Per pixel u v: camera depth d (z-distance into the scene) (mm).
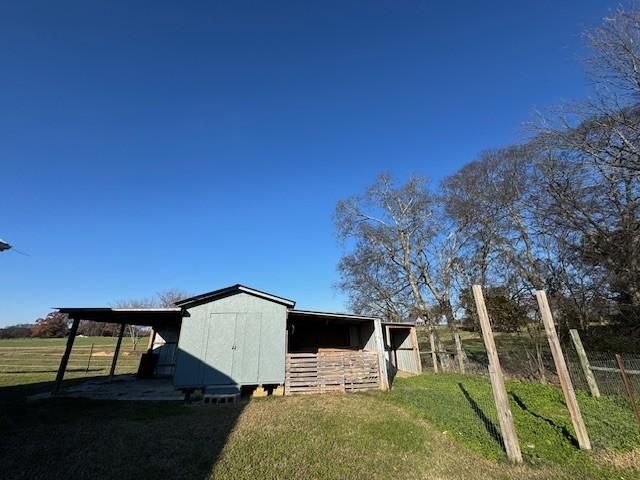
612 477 4543
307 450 5789
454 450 5723
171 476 4824
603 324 14984
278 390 11344
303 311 12750
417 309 23359
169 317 13836
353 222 25125
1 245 7211
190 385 10922
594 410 7680
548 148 13859
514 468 4926
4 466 5160
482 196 21219
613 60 10875
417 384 12688
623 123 11398
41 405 9586
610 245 13188
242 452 5715
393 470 4969
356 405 9266
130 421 7812
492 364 5586
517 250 19422
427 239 23766
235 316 11781
